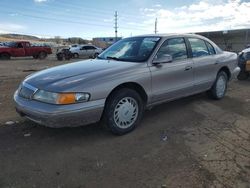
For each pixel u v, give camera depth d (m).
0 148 3.94
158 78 4.86
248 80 9.66
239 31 40.78
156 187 3.05
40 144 4.08
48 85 3.99
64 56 26.03
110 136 4.39
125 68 4.48
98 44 53.69
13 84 9.38
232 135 4.46
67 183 3.12
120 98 4.31
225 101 6.56
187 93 5.62
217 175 3.27
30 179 3.19
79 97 3.87
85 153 3.82
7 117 5.25
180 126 4.87
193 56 5.71
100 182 3.15
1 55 25.31
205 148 3.99
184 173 3.32
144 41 5.31
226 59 6.60
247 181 3.15
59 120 3.80
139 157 3.72
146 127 4.80
